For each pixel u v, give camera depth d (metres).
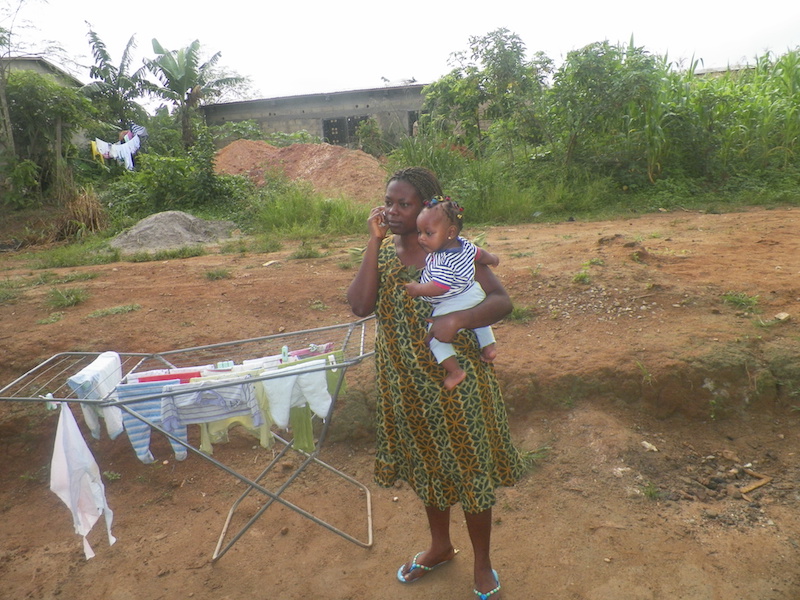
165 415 2.97
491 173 11.93
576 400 4.15
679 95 12.57
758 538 3.10
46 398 2.75
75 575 3.24
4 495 3.99
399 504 3.63
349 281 6.36
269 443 3.16
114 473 4.05
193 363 4.57
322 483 3.86
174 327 5.27
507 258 6.86
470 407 2.53
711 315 4.80
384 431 2.76
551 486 3.59
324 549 3.30
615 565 2.98
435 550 2.97
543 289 5.54
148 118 27.83
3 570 3.32
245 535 3.45
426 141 13.17
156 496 3.86
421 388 2.53
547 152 12.99
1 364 4.79
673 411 4.05
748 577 2.86
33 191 17.59
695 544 3.09
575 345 4.56
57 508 3.85
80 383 2.97
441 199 2.36
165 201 15.43
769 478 3.55
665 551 3.05
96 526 3.61
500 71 13.42
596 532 3.21
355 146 26.81
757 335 4.39
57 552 3.44
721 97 12.28
